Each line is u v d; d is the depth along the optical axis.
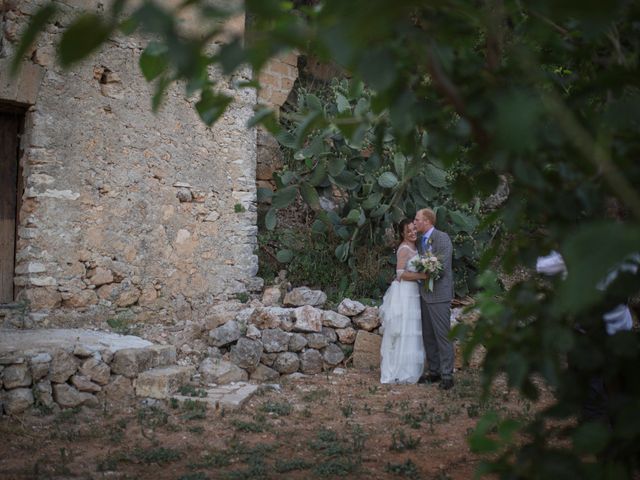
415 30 1.09
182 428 4.69
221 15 0.89
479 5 1.26
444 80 1.20
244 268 8.35
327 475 3.77
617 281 1.37
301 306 7.28
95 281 6.93
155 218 7.53
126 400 5.29
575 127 1.00
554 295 1.64
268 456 4.16
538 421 1.56
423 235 6.54
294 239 8.75
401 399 5.87
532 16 1.41
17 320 6.27
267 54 0.97
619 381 1.56
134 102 7.36
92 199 6.95
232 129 8.36
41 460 3.88
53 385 5.00
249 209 8.49
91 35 0.84
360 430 4.79
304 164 9.24
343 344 7.17
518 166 1.38
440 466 4.02
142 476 3.72
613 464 1.30
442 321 6.31
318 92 9.95
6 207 6.64
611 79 1.34
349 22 0.78
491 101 1.22
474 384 6.42
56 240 6.64
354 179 8.64
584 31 1.32
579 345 1.56
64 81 6.73
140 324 7.11
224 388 5.81
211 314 7.34
